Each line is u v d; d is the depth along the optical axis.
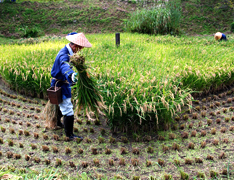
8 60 6.18
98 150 3.40
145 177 2.78
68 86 3.52
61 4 19.28
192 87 5.02
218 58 6.11
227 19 16.41
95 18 17.36
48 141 3.63
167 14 12.49
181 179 2.71
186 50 7.11
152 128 3.93
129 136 3.81
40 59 6.12
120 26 16.33
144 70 4.88
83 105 3.41
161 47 7.71
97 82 3.71
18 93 5.80
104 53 6.74
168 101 3.71
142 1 17.86
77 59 2.89
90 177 2.80
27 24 16.72
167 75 4.36
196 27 15.80
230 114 4.34
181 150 3.34
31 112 4.69
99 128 4.08
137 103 3.49
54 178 2.60
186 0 18.47
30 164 3.02
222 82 5.38
